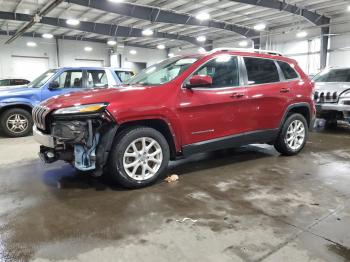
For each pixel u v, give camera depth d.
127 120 3.24
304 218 2.73
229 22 16.22
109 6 12.27
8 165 4.47
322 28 15.59
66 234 2.47
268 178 3.84
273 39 18.66
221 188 3.49
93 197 3.22
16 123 6.91
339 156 4.97
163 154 3.56
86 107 3.11
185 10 13.80
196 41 21.09
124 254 2.19
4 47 19.75
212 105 3.82
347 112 6.89
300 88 4.82
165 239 2.39
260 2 12.18
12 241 2.37
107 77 7.41
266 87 4.39
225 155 5.01
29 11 14.01
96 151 3.20
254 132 4.33
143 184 3.47
